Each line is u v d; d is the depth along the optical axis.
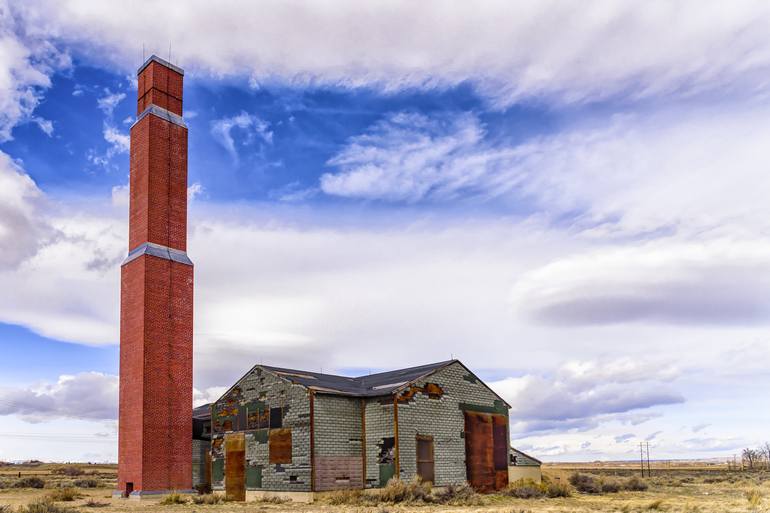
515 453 45.06
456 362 41.81
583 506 32.41
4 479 72.69
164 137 50.44
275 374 39.22
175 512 31.52
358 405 38.69
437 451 38.78
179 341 47.59
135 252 48.41
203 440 48.59
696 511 28.62
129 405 45.88
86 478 81.81
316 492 35.47
